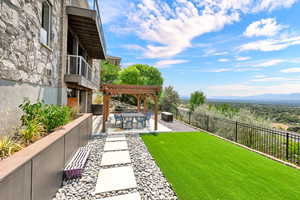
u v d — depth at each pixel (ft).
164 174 11.30
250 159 14.40
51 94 17.01
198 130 26.89
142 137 21.83
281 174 11.60
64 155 9.88
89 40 29.45
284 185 10.11
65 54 20.26
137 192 9.05
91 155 14.69
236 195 8.95
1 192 4.25
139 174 11.20
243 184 10.14
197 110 36.17
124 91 25.85
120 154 15.07
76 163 10.75
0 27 9.14
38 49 13.85
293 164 13.33
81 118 16.76
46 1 15.56
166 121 36.88
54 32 17.39
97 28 24.25
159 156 14.78
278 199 8.65
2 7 9.26
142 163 13.12
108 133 23.47
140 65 85.46
